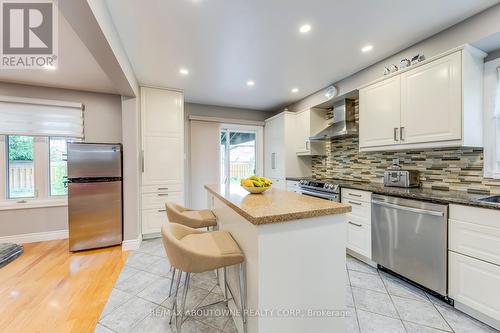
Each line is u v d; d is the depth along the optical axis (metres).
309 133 3.78
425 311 1.69
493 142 1.90
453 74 1.86
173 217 2.02
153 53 2.38
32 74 2.77
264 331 1.14
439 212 1.73
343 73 2.97
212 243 1.45
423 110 2.07
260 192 1.88
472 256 1.57
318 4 1.70
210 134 4.49
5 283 2.12
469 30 1.86
